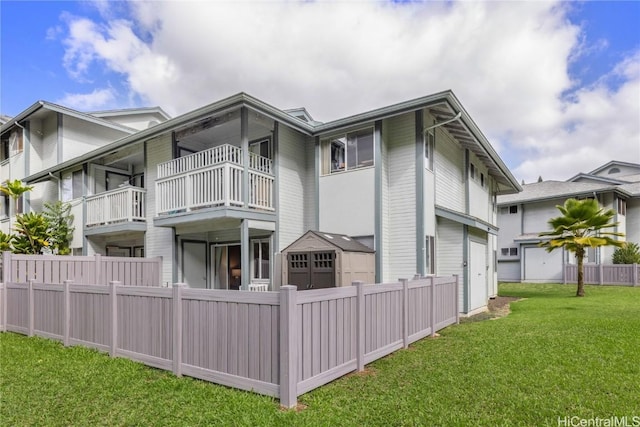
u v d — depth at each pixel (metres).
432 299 7.04
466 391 3.99
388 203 9.41
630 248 19.09
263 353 3.88
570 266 19.88
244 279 8.59
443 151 10.72
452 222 9.91
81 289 6.02
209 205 8.62
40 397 3.90
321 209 10.05
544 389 4.03
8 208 17.06
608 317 8.55
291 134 10.22
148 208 11.47
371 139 9.42
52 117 15.33
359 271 8.41
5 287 7.68
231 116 9.06
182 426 3.22
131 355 5.17
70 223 13.45
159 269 10.49
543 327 7.41
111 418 3.41
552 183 23.84
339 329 4.49
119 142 11.27
